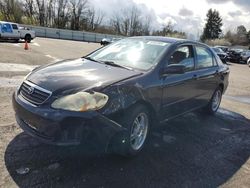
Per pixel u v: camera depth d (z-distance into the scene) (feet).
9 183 9.63
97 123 10.18
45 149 12.09
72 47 82.28
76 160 11.48
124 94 11.12
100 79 11.23
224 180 11.59
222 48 114.11
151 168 11.71
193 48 16.74
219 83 20.06
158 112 13.38
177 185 10.75
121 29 233.35
